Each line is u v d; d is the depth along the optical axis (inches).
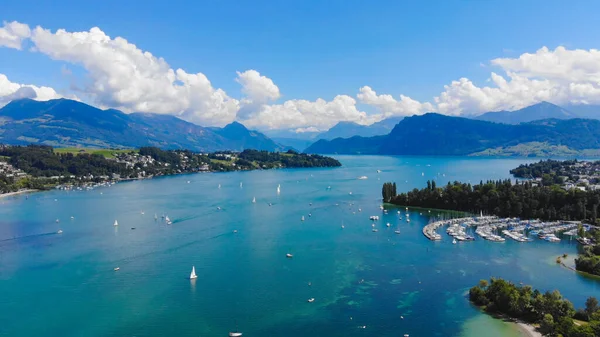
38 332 5969.5
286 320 6284.5
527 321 6136.8
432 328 5989.2
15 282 7824.8
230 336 5836.6
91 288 7514.8
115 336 5861.2
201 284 7667.3
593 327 5246.1
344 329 5999.0
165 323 6210.6
